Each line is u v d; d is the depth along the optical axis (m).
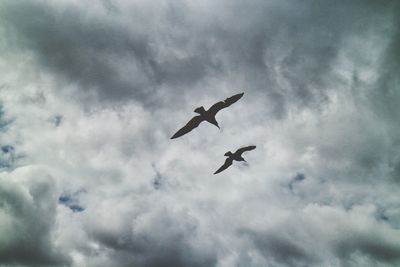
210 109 16.91
